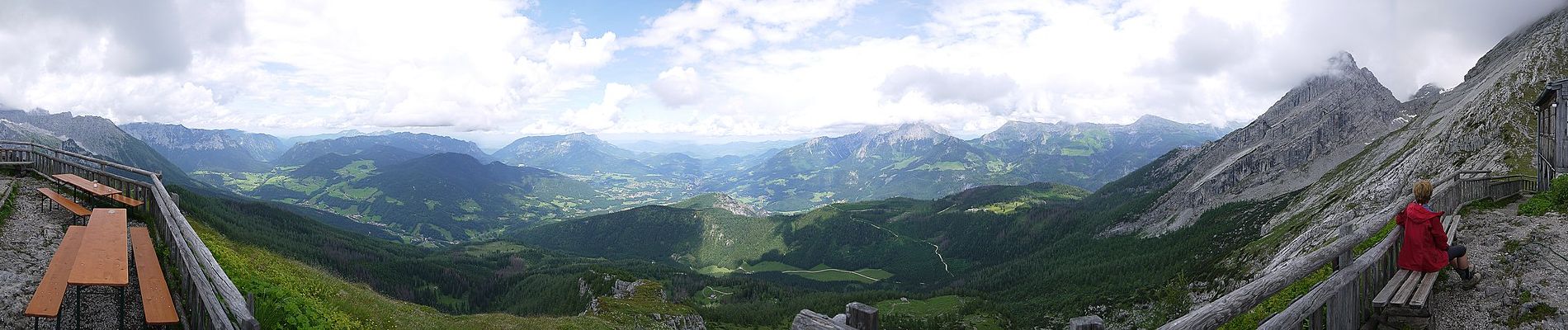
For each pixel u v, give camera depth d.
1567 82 19.52
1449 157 105.00
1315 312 8.19
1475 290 10.62
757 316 182.75
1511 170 54.97
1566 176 15.15
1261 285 6.61
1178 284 146.12
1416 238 9.98
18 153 31.41
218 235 25.70
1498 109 99.00
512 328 33.06
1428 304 10.32
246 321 8.41
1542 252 11.42
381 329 21.55
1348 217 83.12
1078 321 4.27
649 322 79.44
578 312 132.75
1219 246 189.88
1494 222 14.34
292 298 16.33
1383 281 10.28
